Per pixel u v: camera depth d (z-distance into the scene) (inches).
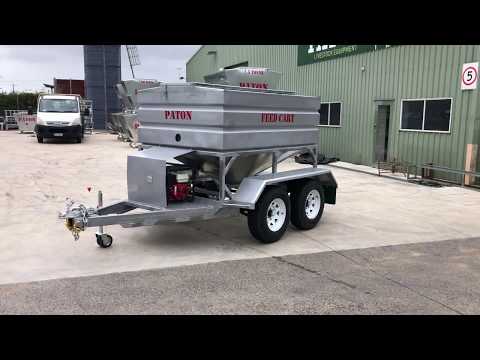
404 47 508.7
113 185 419.5
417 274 207.2
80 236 258.2
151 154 240.4
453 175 455.8
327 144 669.9
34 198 360.2
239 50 1001.5
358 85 591.2
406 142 514.9
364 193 405.4
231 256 227.8
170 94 249.3
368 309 169.2
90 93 1551.4
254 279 197.2
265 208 242.8
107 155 670.5
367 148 581.6
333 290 186.4
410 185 449.1
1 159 603.8
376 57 554.3
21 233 263.4
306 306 170.9
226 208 237.5
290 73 766.5
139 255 227.0
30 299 173.9
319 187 284.2
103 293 180.1
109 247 238.8
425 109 485.4
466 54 433.7
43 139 915.4
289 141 274.8
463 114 439.8
